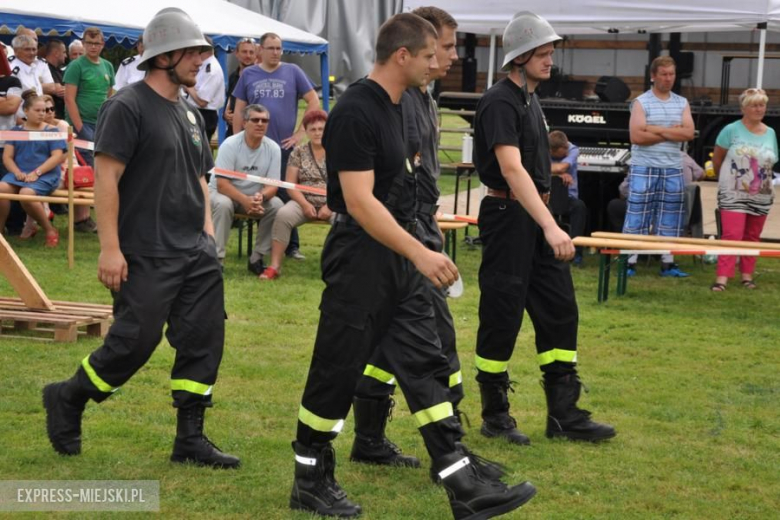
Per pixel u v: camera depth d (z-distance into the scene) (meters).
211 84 15.12
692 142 17.22
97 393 5.45
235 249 12.80
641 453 6.06
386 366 5.64
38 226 13.55
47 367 7.36
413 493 5.32
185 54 5.36
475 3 13.65
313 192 11.26
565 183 12.06
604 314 9.98
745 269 11.59
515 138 5.79
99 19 15.09
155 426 6.19
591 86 18.17
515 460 5.86
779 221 14.80
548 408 6.30
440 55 5.57
